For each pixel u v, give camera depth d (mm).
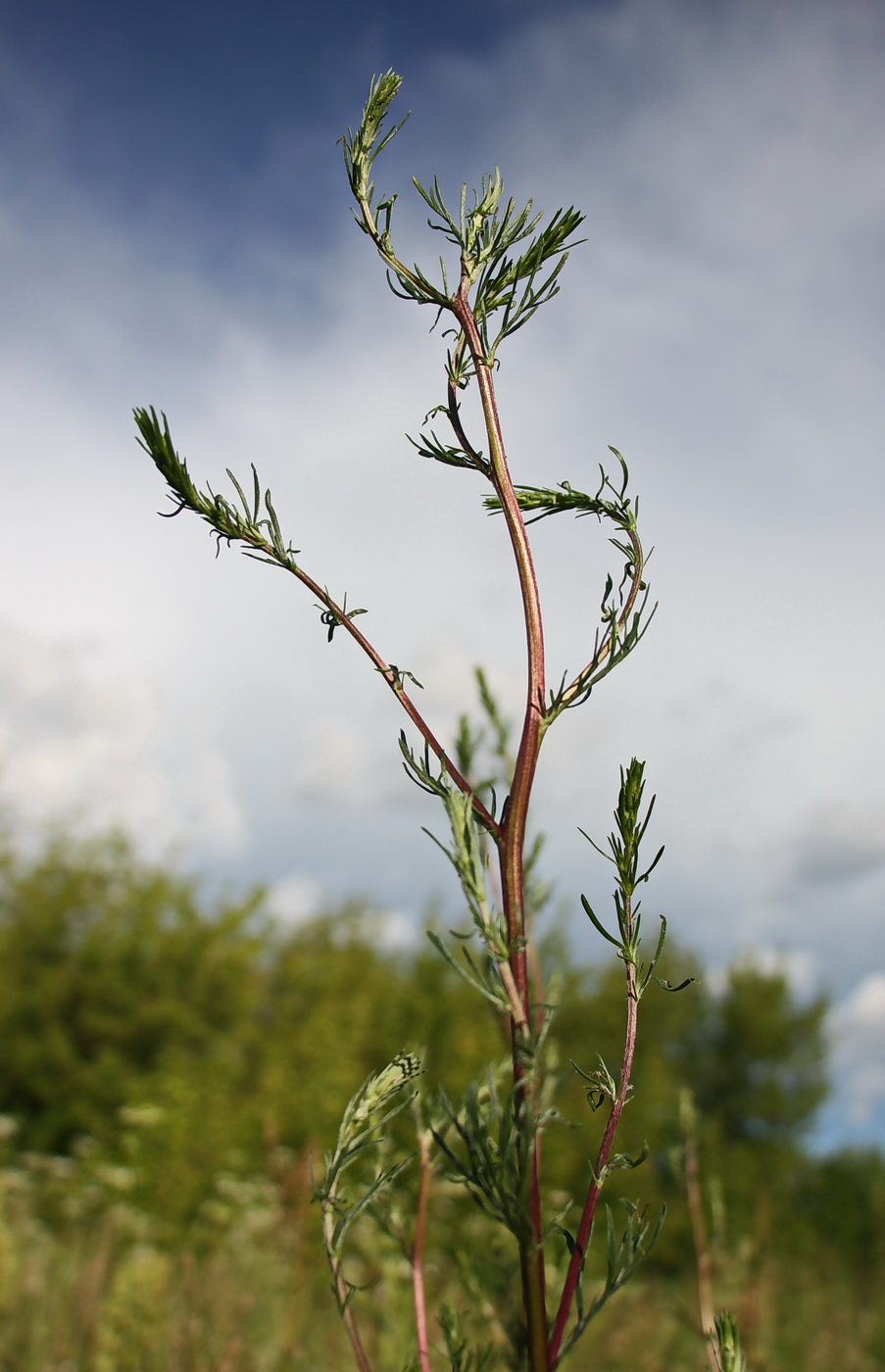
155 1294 3256
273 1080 8352
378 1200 920
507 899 682
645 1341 3094
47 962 13430
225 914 14359
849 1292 5746
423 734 731
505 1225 623
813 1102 19547
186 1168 6125
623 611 769
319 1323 3229
